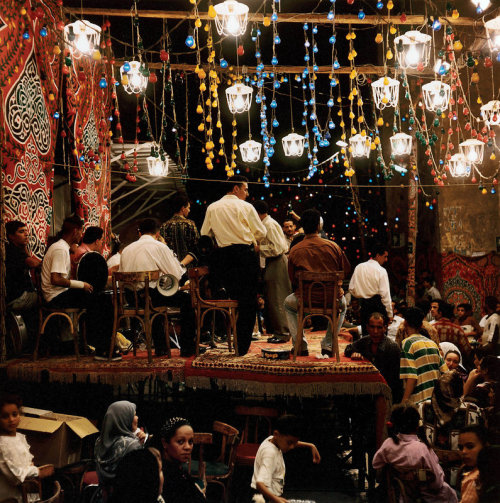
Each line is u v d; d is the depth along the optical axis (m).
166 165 12.21
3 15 7.41
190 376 6.62
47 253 7.05
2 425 4.52
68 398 7.07
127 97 14.26
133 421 4.93
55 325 7.76
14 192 7.56
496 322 11.41
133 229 17.70
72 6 10.28
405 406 5.17
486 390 6.24
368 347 7.14
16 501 4.46
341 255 7.04
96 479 5.38
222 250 7.15
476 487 3.54
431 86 9.57
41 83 8.54
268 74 12.27
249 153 11.12
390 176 12.57
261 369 6.50
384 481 5.98
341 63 19.19
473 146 11.58
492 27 8.44
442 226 17.20
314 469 7.27
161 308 6.97
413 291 13.63
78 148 9.85
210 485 6.48
